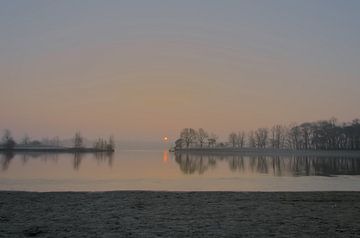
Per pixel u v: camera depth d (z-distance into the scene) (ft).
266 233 50.42
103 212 65.67
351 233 50.57
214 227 53.98
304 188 120.78
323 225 55.62
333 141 564.30
